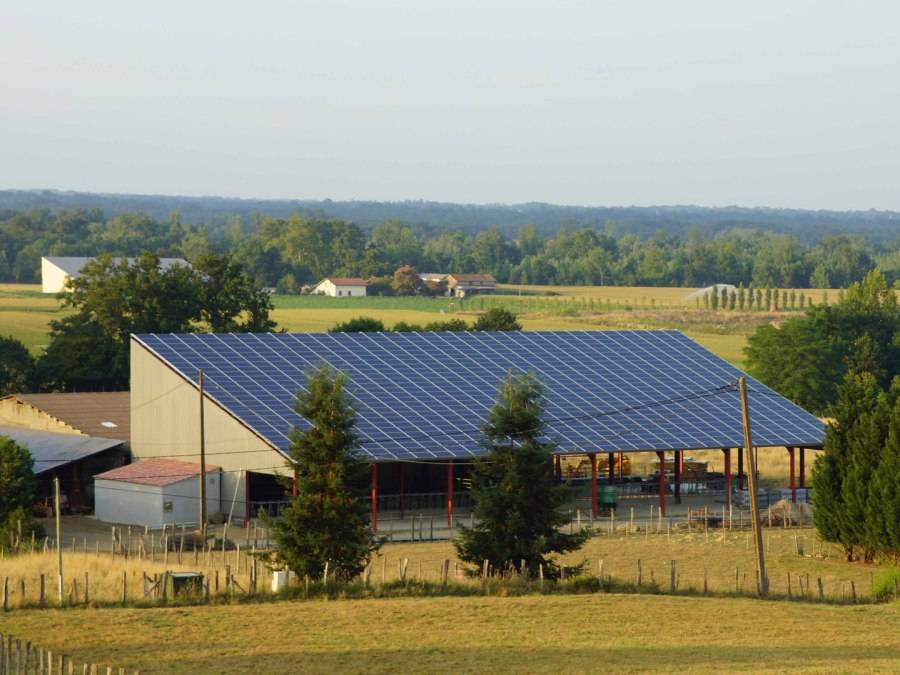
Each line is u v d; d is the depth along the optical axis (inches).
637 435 3951.8
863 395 3314.5
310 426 3681.1
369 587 2564.0
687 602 2490.2
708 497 4298.7
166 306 6117.1
